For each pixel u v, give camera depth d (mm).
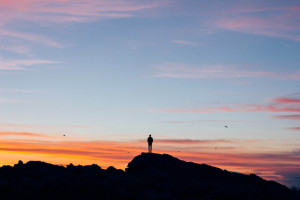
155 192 67312
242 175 82375
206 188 70750
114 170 77062
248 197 67500
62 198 58906
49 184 62625
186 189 69250
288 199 70375
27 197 57781
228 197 66938
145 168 80438
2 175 64688
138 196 64312
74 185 63281
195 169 81125
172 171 79375
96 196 60906
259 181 80312
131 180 71375
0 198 55750
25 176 66562
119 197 62312
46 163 74062
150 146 85500
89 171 73000
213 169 82688
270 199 68688
